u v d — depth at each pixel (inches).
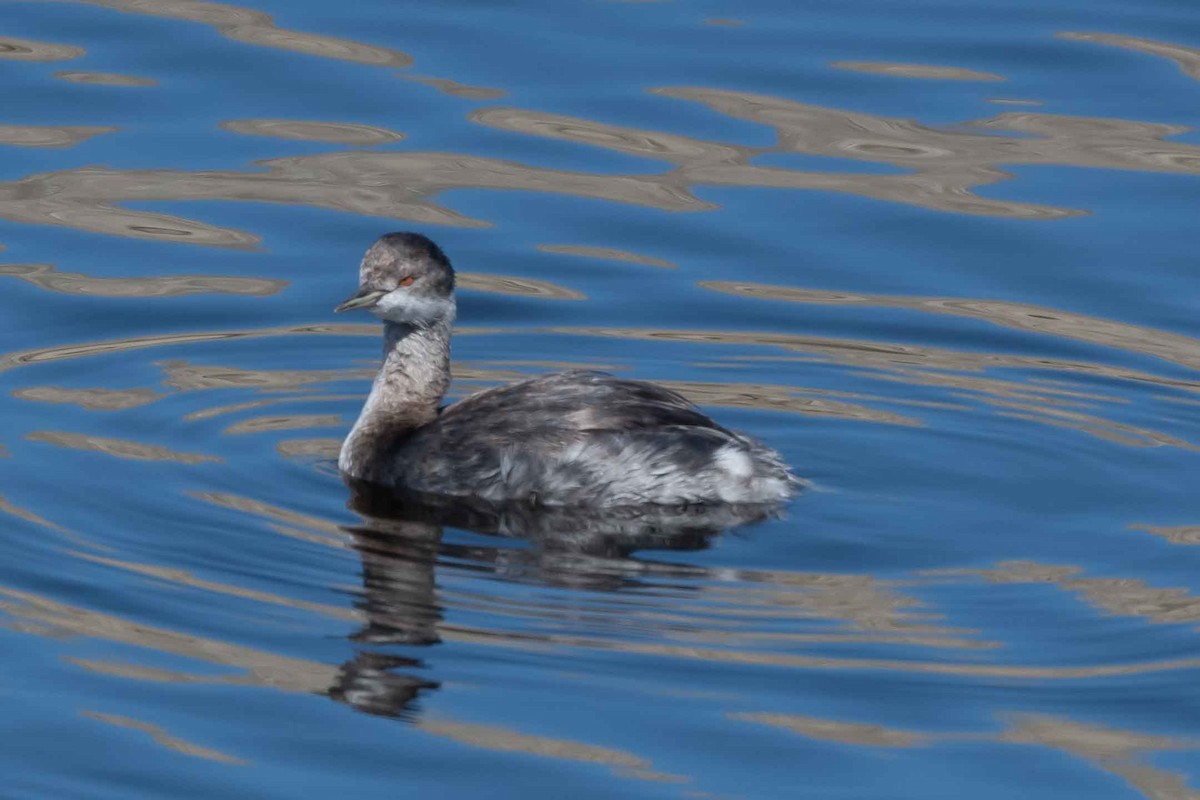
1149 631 485.4
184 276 727.1
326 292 722.8
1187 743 440.8
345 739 435.8
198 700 450.6
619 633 478.9
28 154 800.9
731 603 498.3
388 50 884.6
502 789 418.9
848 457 594.9
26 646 472.1
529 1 935.7
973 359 676.1
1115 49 891.4
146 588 501.7
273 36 893.8
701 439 563.5
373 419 601.9
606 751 432.1
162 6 926.4
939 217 770.2
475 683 457.1
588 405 575.2
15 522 536.7
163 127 823.1
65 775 422.6
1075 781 426.0
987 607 498.0
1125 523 550.0
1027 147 816.9
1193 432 618.5
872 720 445.7
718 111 839.1
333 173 795.4
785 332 695.7
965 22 920.9
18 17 908.0
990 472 585.3
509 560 525.0
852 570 518.6
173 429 611.8
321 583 507.2
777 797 418.3
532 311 705.0
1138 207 776.3
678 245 752.3
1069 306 713.6
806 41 900.0
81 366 658.8
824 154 813.2
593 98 845.8
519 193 784.3
